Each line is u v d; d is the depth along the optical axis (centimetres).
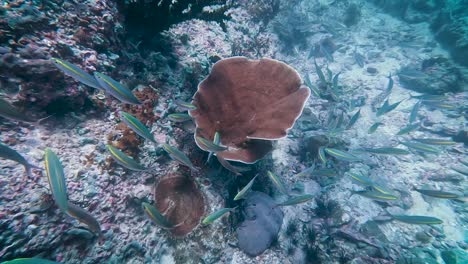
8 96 296
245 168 407
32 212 254
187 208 396
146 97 441
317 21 1472
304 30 1211
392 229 562
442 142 627
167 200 387
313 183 624
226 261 422
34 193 263
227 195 458
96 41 386
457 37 1247
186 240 385
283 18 1327
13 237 235
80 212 240
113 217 328
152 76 494
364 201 607
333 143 647
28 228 246
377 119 888
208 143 338
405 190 651
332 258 480
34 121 244
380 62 1198
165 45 589
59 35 342
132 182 367
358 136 815
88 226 279
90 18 379
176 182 402
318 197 596
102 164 343
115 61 423
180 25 719
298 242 506
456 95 966
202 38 729
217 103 440
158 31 531
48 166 205
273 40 1113
